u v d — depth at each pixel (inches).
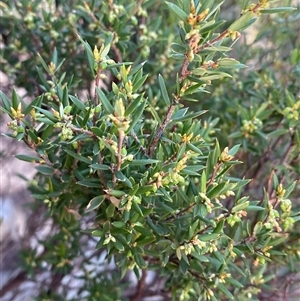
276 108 8.5
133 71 6.0
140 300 10.4
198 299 6.9
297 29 10.4
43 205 12.3
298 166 8.2
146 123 8.1
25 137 5.9
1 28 10.1
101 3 8.3
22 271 12.7
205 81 5.5
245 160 10.1
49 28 9.0
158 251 7.2
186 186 7.0
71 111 6.2
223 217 6.3
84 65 9.8
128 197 5.7
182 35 5.4
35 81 9.7
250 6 5.2
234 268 7.5
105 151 6.0
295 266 8.5
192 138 6.7
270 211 6.5
